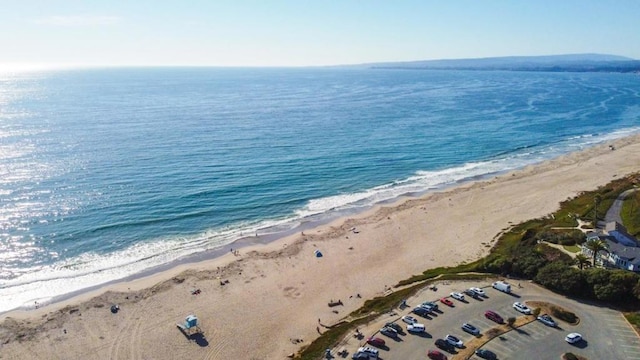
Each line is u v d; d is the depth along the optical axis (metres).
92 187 100.81
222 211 91.81
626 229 75.38
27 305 60.88
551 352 48.53
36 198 93.88
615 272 58.66
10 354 50.97
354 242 80.44
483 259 71.00
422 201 100.12
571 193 101.56
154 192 99.00
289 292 64.62
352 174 117.81
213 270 69.94
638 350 48.84
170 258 74.19
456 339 50.12
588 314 55.22
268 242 80.62
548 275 61.88
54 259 72.50
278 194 102.06
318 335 54.88
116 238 79.44
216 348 52.66
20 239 77.56
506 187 108.00
